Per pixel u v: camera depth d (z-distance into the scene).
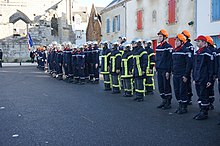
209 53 7.80
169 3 22.80
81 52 15.79
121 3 30.47
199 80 7.84
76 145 5.80
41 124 7.42
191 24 20.44
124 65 11.64
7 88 14.44
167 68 9.06
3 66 34.75
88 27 44.72
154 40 25.06
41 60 28.22
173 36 22.56
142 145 5.77
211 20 18.89
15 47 43.66
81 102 10.42
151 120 7.74
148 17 25.84
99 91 13.20
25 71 26.11
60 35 48.09
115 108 9.33
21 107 9.59
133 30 28.34
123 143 5.89
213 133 6.55
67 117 8.13
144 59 10.52
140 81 10.60
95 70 16.05
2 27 44.81
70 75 16.78
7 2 48.91
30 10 50.25
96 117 8.10
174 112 8.70
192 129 6.88
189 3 20.78
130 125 7.24
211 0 18.81
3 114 8.58
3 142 6.05
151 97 11.50
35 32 44.38
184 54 8.41
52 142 6.00
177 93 8.63
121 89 13.48
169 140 6.07
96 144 5.84
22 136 6.44
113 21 32.66
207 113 8.01
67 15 50.28
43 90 13.62
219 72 7.89
